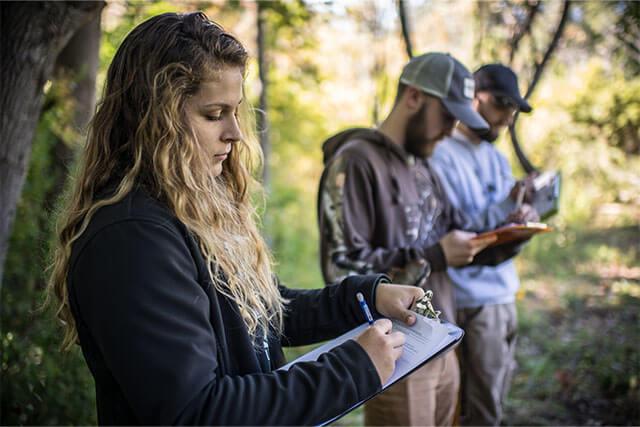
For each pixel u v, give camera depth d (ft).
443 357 7.04
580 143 17.33
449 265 6.99
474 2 13.28
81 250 3.31
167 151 3.45
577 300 16.96
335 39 20.26
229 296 3.72
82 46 9.82
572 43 15.01
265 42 16.99
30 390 8.41
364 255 6.73
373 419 7.09
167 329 3.16
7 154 6.36
